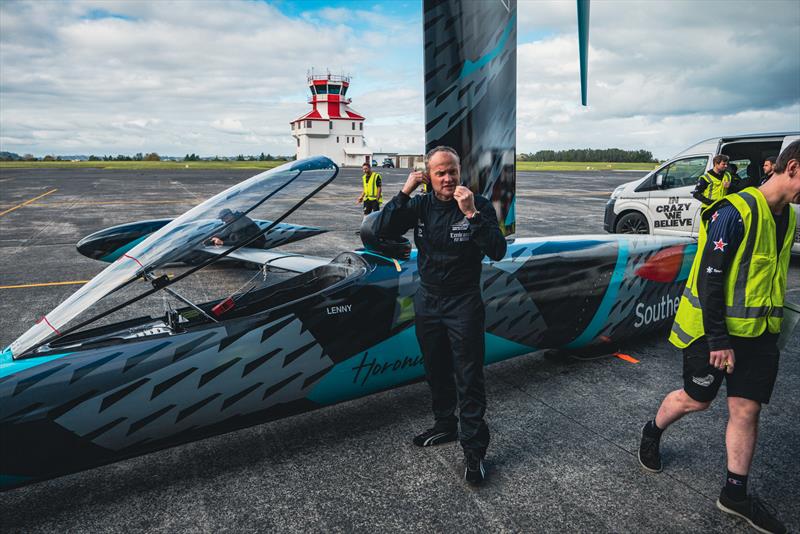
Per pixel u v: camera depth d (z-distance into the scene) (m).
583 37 3.04
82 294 2.31
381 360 2.80
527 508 2.18
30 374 2.11
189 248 2.44
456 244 2.19
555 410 3.04
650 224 7.87
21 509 2.27
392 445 2.70
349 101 72.38
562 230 10.52
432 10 3.06
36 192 21.98
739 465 2.04
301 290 3.06
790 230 1.88
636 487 2.31
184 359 2.30
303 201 2.74
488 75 3.27
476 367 2.29
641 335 3.84
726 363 1.93
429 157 2.18
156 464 2.59
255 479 2.44
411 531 2.06
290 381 2.55
